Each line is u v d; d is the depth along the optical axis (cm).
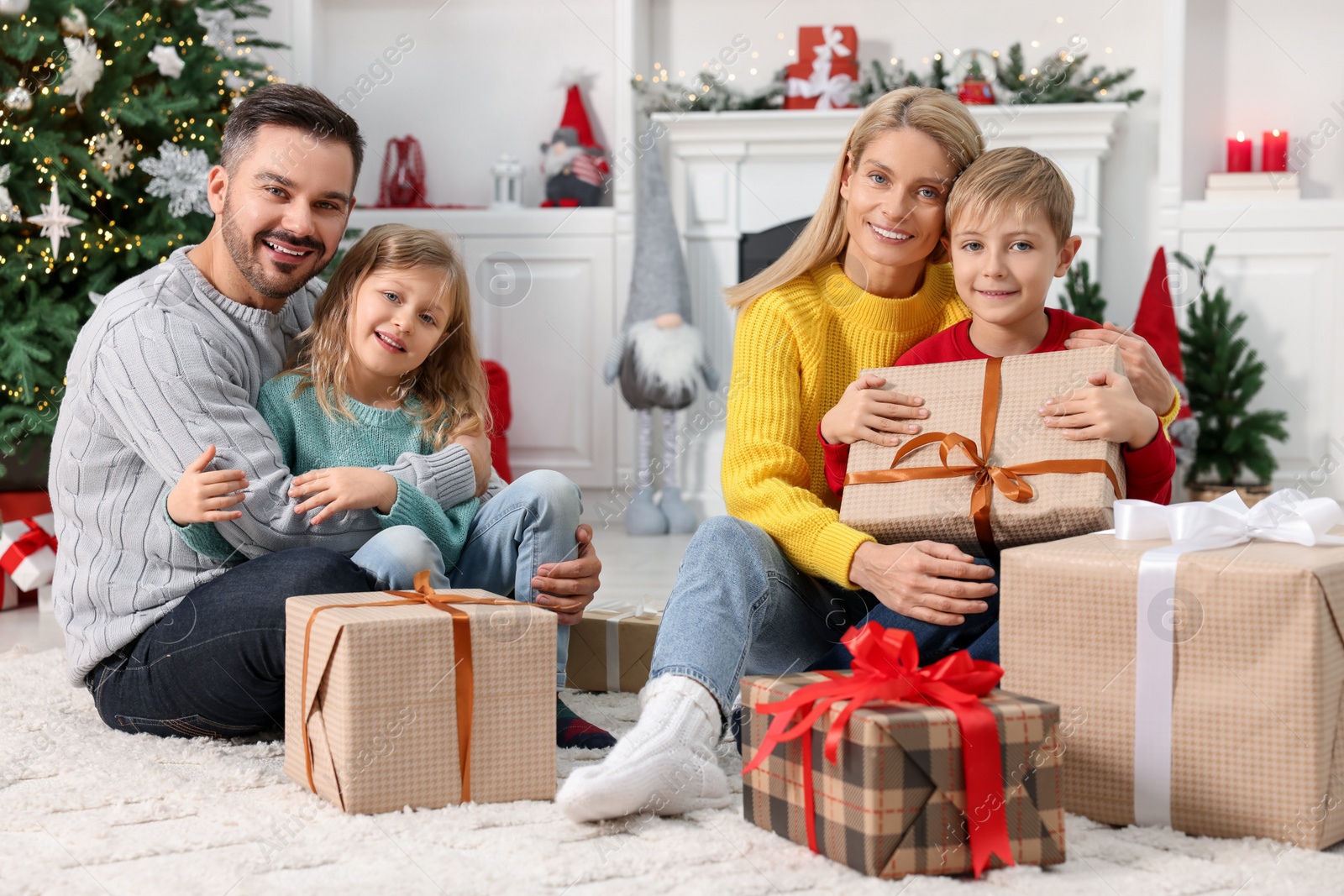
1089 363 117
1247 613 96
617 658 156
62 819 103
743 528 119
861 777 89
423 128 448
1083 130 397
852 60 411
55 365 254
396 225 143
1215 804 98
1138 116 413
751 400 135
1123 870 90
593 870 89
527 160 446
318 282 157
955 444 118
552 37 443
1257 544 107
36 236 254
